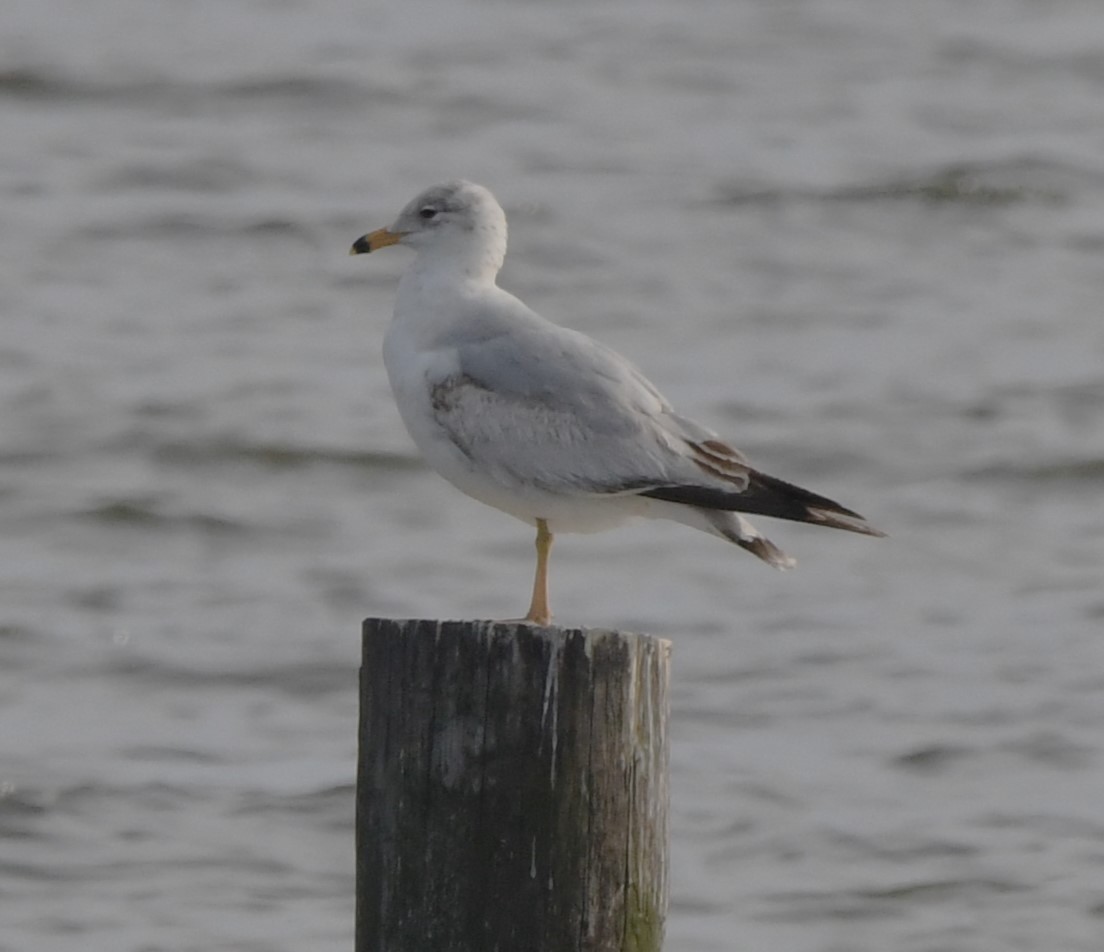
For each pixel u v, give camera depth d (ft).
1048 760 46.29
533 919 21.75
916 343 78.38
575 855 21.71
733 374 75.15
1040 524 62.90
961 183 92.53
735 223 89.20
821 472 67.41
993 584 57.52
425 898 21.91
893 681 50.78
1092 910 39.55
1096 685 50.11
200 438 68.23
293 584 57.52
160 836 42.37
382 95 102.53
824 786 44.88
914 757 46.37
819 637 53.47
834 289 83.56
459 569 58.65
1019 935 38.81
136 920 38.99
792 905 39.83
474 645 21.61
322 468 66.64
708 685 50.57
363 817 22.24
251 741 47.21
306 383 73.05
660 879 22.30
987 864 41.39
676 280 83.82
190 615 55.06
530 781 21.59
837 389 73.36
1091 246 88.17
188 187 91.50
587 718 21.58
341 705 49.55
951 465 67.31
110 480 65.62
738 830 42.88
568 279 83.87
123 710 49.19
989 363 76.07
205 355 75.56
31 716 48.57
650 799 22.02
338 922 39.01
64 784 44.42
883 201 92.27
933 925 39.09
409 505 63.82
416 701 21.77
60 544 61.05
